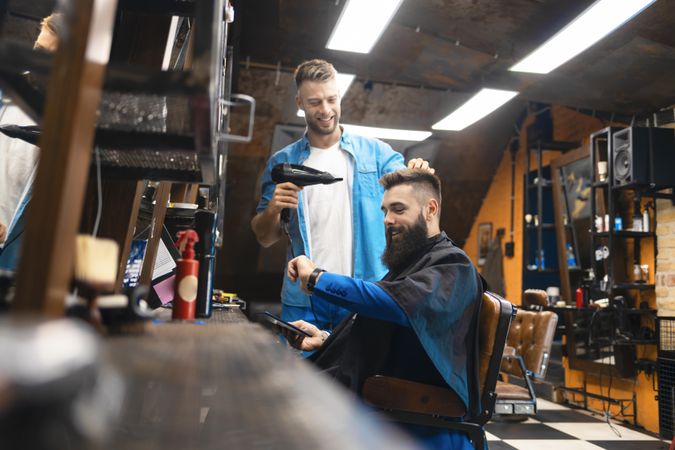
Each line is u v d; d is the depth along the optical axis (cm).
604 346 480
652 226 461
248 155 707
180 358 54
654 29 344
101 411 29
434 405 138
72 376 24
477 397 141
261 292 944
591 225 493
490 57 450
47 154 44
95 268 66
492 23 402
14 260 135
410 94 581
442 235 161
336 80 220
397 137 652
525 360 401
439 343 134
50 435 23
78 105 45
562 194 590
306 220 220
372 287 136
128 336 69
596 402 508
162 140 88
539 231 633
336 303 138
